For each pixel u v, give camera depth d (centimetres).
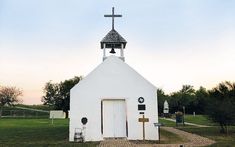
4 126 3781
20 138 2356
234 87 3036
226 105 2742
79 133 2152
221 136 2470
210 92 3089
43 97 8500
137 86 2281
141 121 2189
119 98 2262
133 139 2208
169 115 6519
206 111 2902
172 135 2570
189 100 7581
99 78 2286
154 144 1927
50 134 2683
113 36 2616
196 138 2311
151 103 2258
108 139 2203
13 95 8331
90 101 2253
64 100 8231
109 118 2258
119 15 2752
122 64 2311
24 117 6738
